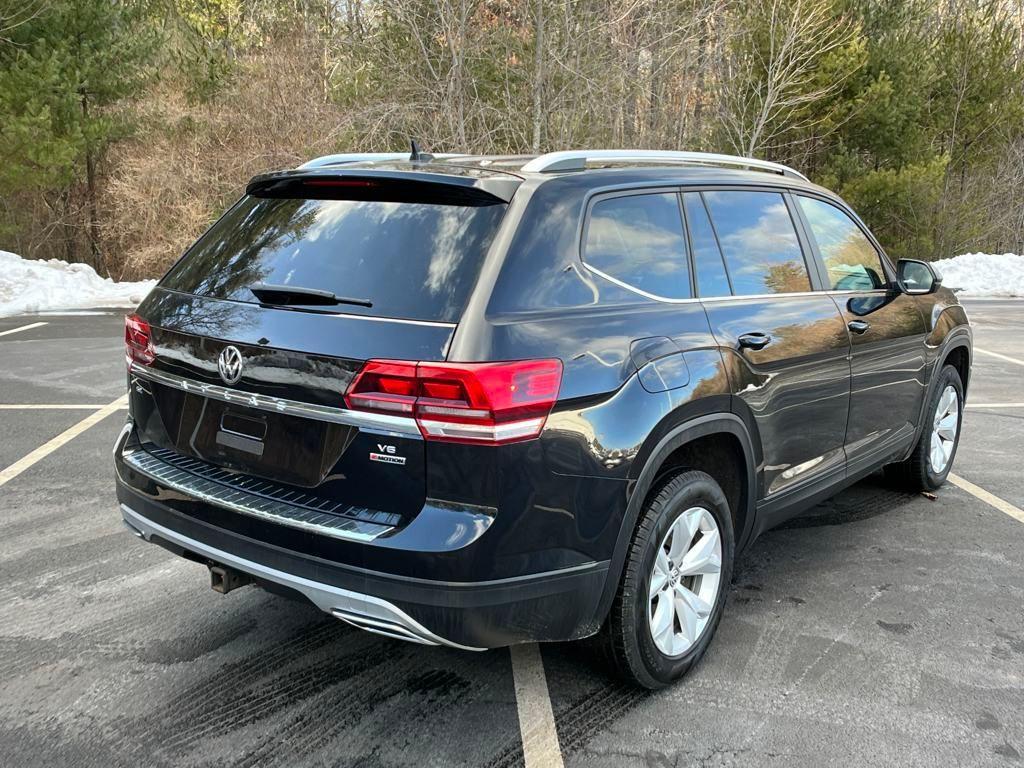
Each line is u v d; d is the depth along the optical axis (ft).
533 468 8.02
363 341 8.03
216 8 88.58
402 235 8.80
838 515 16.11
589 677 10.36
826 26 69.26
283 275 9.16
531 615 8.28
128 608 11.91
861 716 9.59
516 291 8.27
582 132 59.98
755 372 10.73
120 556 13.61
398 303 8.21
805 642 11.26
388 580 7.89
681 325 9.88
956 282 61.72
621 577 9.22
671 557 9.91
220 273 9.80
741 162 12.59
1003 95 80.64
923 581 13.19
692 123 76.13
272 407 8.60
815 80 69.62
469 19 57.93
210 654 10.75
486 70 59.21
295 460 8.60
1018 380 29.19
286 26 67.72
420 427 7.77
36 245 72.64
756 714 9.61
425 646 11.09
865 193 72.08
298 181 10.07
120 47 62.64
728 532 10.66
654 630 9.67
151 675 10.23
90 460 18.38
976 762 8.80
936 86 79.87
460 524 7.79
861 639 11.35
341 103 65.51
